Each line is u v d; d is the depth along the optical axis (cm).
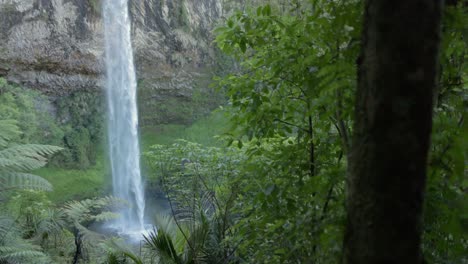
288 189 202
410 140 103
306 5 226
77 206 602
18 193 602
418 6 99
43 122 1398
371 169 107
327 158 215
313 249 186
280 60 203
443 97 171
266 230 221
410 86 101
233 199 370
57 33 1334
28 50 1299
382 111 104
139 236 1105
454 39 152
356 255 112
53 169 1455
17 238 495
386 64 102
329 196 170
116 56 1523
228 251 354
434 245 175
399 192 104
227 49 238
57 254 550
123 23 1509
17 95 1231
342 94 162
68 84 1491
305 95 202
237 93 232
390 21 101
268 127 222
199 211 422
